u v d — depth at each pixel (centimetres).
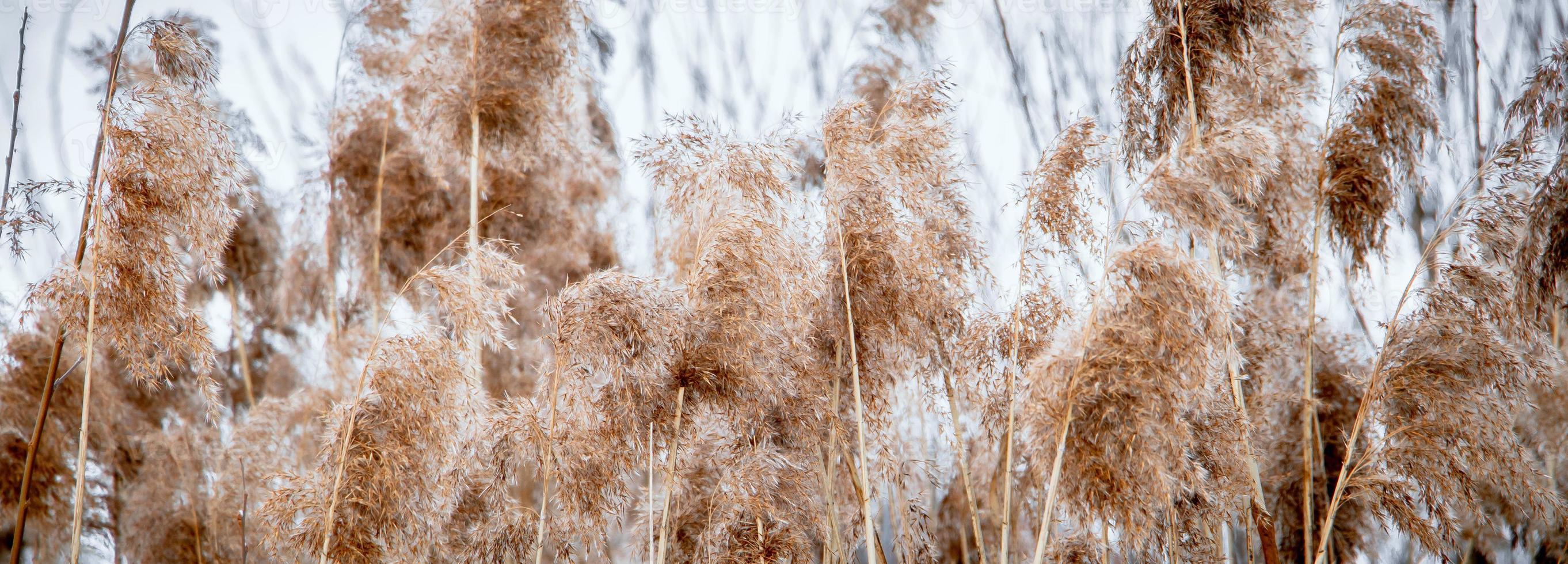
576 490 322
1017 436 347
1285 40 416
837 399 364
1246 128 336
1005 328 380
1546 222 359
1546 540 433
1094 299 308
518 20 481
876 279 352
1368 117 374
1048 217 345
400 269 551
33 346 443
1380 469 355
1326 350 446
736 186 353
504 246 527
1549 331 434
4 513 430
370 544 303
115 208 298
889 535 447
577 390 328
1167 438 292
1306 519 377
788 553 321
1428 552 345
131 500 486
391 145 567
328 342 529
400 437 311
